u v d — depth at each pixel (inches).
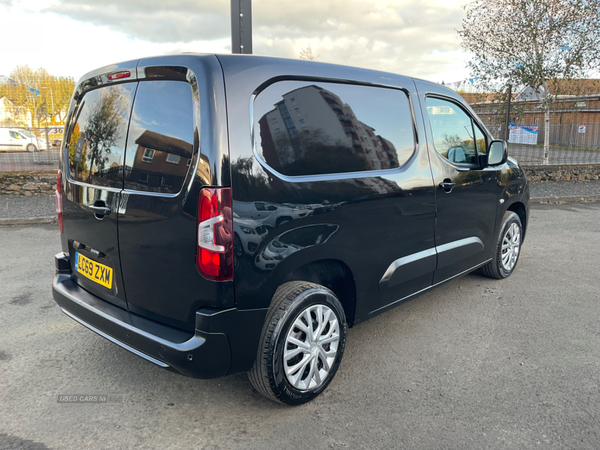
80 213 106.5
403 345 129.0
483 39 569.3
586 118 826.2
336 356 104.3
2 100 373.4
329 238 98.5
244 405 100.1
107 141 100.0
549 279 186.5
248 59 89.3
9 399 100.8
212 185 80.7
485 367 116.7
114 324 93.9
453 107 143.0
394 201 114.9
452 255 140.6
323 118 100.0
